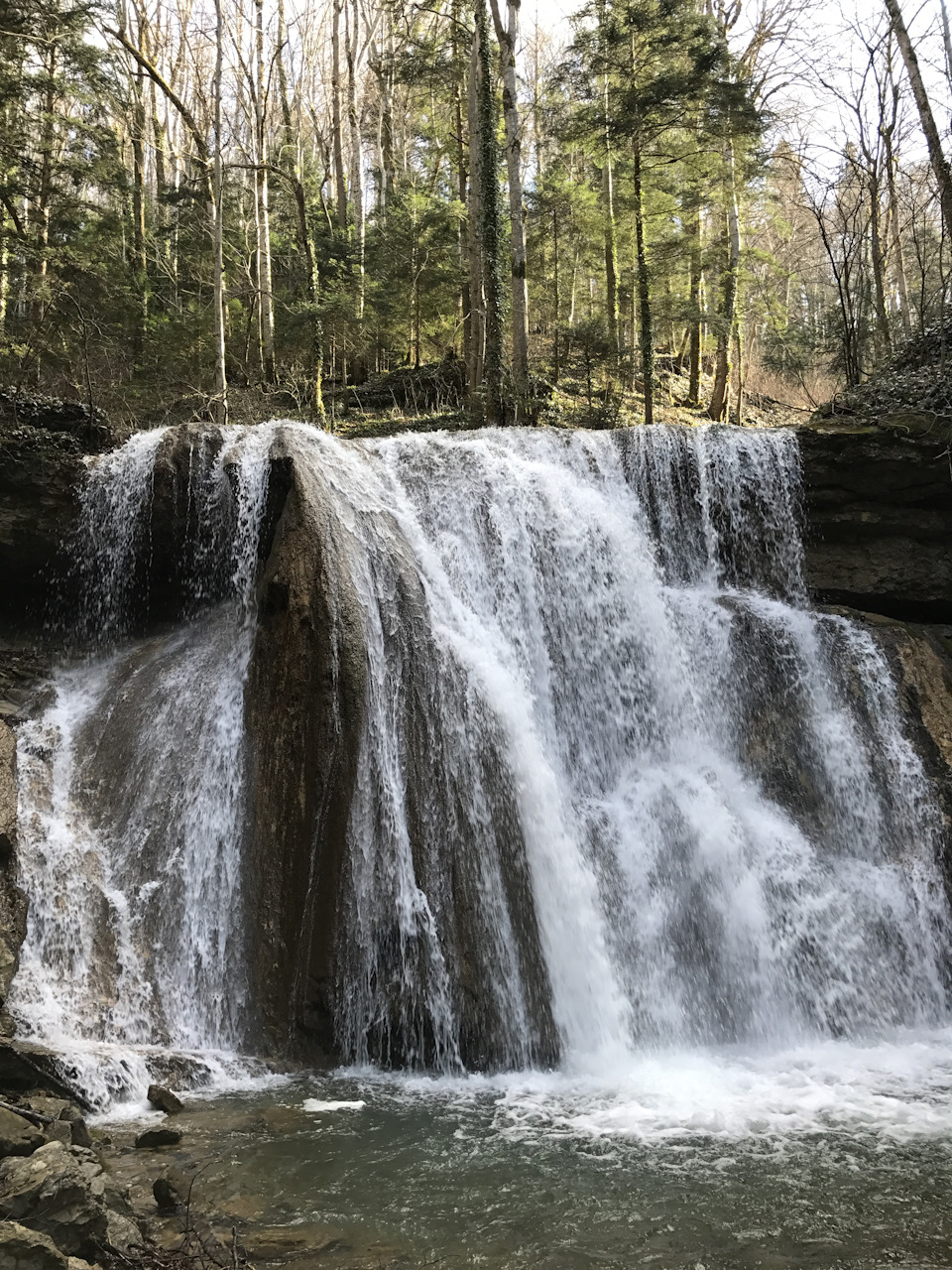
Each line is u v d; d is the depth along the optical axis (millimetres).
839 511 14367
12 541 13211
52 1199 5070
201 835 10359
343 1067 9109
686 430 14742
